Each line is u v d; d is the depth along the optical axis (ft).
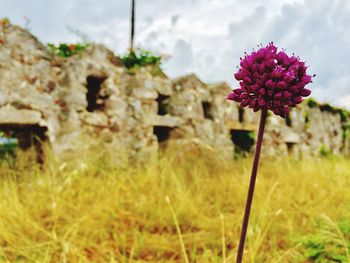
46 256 0.97
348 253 0.97
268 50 0.56
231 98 0.59
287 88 0.55
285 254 1.04
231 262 1.02
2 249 1.00
